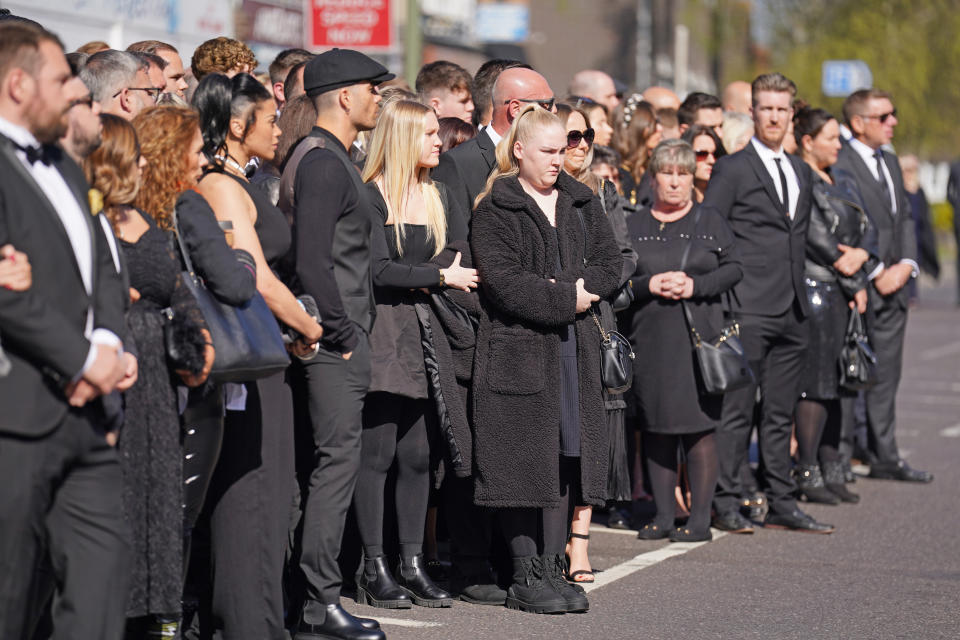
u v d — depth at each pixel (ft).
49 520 27.58
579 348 42.01
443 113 54.34
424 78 54.70
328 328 36.09
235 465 34.58
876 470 67.97
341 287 37.24
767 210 55.93
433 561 47.78
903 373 113.29
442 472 43.34
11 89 26.12
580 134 45.85
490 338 41.52
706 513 53.26
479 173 45.65
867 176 66.74
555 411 41.34
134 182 30.73
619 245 47.19
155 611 30.50
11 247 25.71
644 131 60.90
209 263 31.63
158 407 30.55
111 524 27.89
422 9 187.11
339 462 37.45
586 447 41.65
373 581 42.57
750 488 59.26
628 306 48.93
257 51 109.19
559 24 262.67
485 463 41.11
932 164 272.31
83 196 27.71
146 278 30.78
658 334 51.44
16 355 26.23
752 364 55.47
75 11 77.10
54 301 26.53
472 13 203.92
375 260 40.55
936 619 42.16
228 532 34.58
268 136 35.65
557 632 39.91
